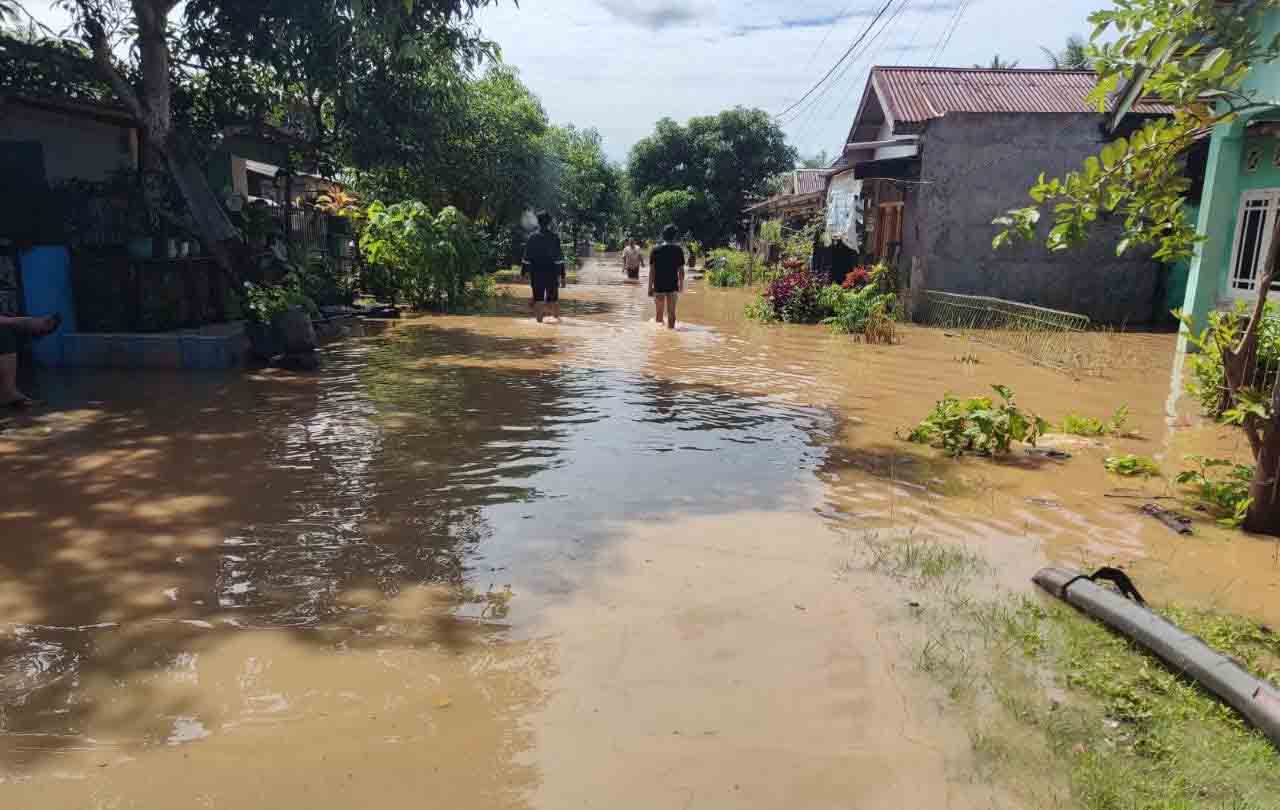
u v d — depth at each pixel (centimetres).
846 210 2155
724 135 4919
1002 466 650
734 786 271
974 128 1736
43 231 1100
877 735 300
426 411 787
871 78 2069
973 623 386
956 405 720
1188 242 564
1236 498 549
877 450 689
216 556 445
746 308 1792
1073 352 1247
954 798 267
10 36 1041
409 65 1376
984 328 1586
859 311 1478
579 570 434
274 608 387
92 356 988
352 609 387
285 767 276
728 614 390
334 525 491
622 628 374
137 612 381
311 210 1678
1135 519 535
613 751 288
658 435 715
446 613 385
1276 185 1072
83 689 319
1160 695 330
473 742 290
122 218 1111
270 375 960
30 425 711
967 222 1759
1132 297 1778
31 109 1168
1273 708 299
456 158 2409
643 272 3706
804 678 337
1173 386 1010
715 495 560
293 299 1026
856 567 448
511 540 472
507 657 347
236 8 1165
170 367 991
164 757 279
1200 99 511
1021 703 321
